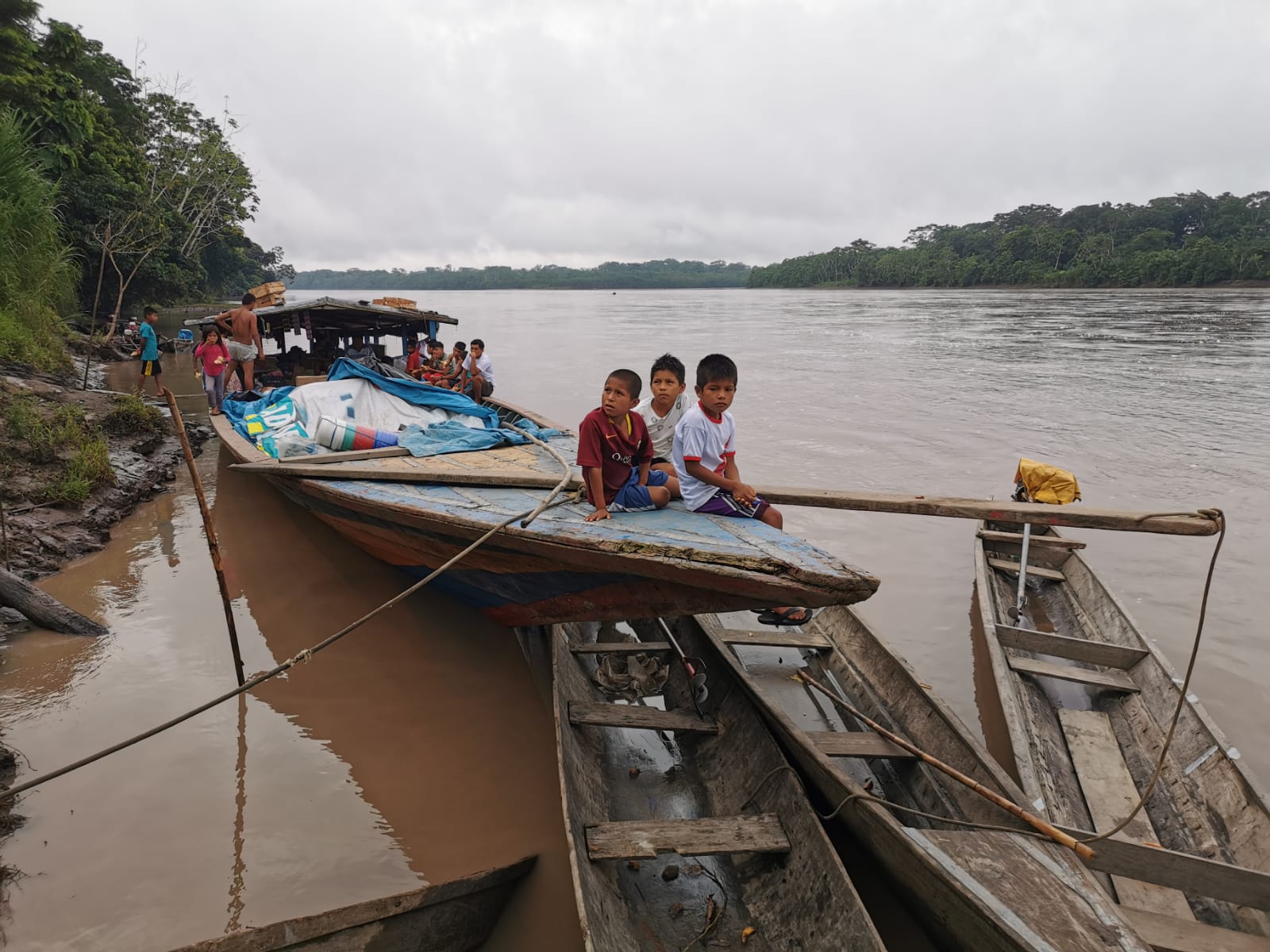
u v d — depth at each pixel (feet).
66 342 61.77
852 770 14.55
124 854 12.23
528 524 14.05
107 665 17.39
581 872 10.12
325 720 15.93
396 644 18.90
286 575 22.44
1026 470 24.73
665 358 16.40
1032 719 15.03
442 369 40.68
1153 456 36.40
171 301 110.52
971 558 25.45
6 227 46.29
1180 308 157.38
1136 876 10.95
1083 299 208.74
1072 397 53.11
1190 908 11.06
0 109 58.18
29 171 49.75
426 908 10.02
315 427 26.91
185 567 22.74
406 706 16.53
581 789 12.71
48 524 23.56
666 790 14.48
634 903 11.61
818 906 10.45
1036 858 10.68
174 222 110.83
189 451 15.56
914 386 59.52
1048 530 24.94
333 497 19.06
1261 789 11.90
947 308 186.19
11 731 14.92
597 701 17.02
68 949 10.55
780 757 13.00
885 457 37.17
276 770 14.35
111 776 13.96
